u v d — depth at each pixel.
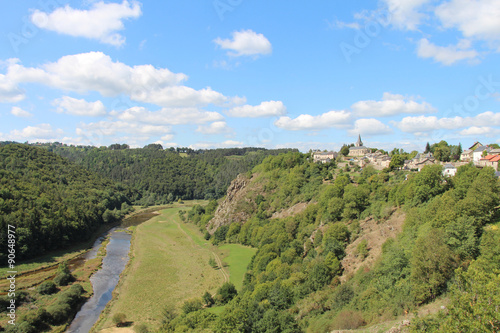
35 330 59.81
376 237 74.25
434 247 45.31
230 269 96.81
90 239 135.00
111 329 62.59
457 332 28.05
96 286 85.25
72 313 69.19
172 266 100.50
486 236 45.38
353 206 92.44
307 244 88.81
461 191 63.31
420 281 45.75
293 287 64.81
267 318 51.66
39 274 89.50
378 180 111.88
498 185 59.72
